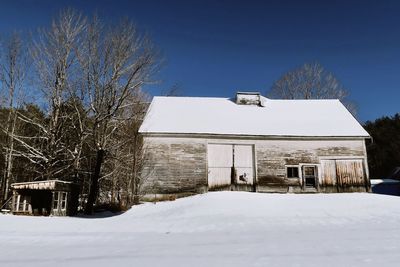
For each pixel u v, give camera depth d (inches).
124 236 397.1
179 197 822.5
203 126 894.4
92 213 816.3
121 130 1056.2
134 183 822.5
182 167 845.2
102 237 392.2
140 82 1004.6
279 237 347.6
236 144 877.8
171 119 926.4
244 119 953.5
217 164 860.6
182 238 366.6
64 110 1023.6
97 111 967.6
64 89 1012.5
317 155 884.6
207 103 1050.1
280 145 885.8
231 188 852.0
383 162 1665.8
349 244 295.1
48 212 726.5
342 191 867.4
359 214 535.5
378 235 343.3
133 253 284.5
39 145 1063.0
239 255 261.1
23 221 560.7
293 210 574.9
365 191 868.6
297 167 875.4
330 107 1060.5
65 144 990.4
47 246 336.5
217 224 467.5
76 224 531.5
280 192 855.7
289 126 924.6
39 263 258.1
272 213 546.9
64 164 1005.8
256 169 864.9
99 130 968.3
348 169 880.9
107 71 997.2
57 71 1003.9
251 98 1063.6
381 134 1717.5
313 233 370.9
